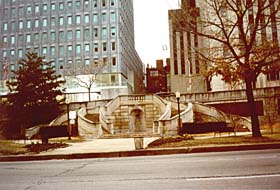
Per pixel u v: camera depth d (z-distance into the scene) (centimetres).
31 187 686
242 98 3788
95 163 1145
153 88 12638
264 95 3716
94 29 7075
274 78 4884
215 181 659
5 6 7469
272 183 616
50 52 7138
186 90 6084
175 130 2933
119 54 6900
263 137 1733
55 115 3806
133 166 977
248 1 1852
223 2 1914
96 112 3862
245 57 1847
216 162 970
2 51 7325
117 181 715
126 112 3941
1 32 7388
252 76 1847
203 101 3906
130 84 7888
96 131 3102
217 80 5200
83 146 1927
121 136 2984
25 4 7419
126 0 8281
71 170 959
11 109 3725
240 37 1909
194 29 1944
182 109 3641
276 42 1898
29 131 3284
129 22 8806
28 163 1294
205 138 1902
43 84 3800
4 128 3725
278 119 3622
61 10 7256
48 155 1470
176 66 6750
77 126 3384
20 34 7331
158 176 759
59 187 672
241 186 600
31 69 3812
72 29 7138
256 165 866
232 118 3294
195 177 719
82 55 7006
